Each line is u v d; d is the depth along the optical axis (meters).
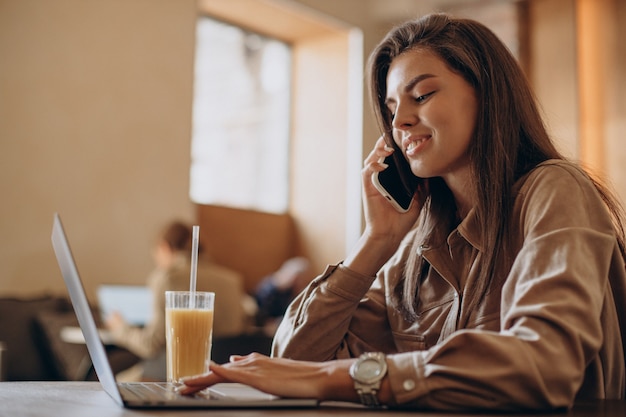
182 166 5.64
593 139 6.36
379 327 1.44
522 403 0.88
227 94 6.96
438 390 0.89
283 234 7.34
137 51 5.45
